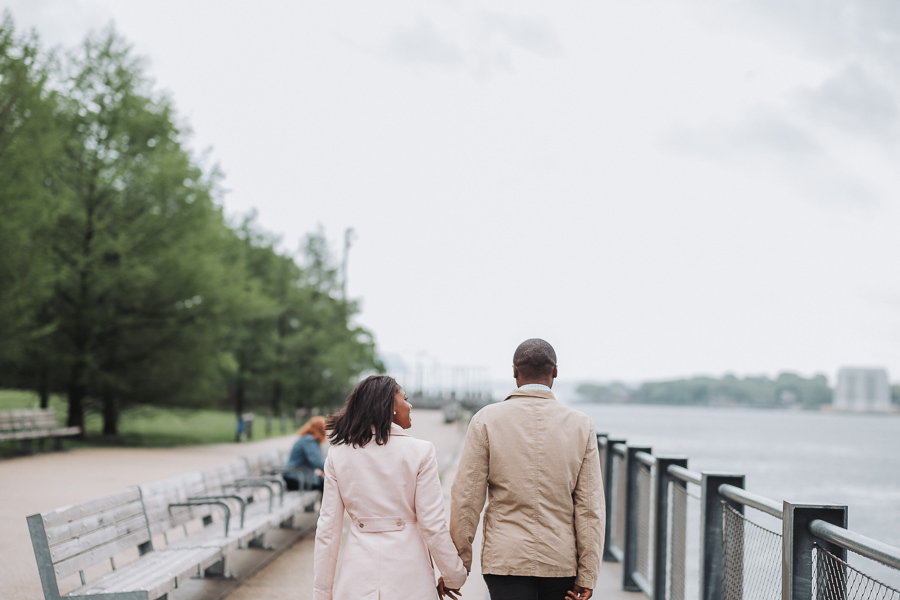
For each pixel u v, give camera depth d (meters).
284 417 35.84
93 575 6.44
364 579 3.23
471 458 3.36
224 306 21.72
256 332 35.06
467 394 48.09
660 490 5.54
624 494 6.52
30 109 16.03
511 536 3.25
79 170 21.03
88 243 20.83
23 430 16.72
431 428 28.09
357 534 3.31
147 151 22.08
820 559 3.00
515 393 3.46
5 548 7.18
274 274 36.41
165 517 6.11
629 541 6.29
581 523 3.28
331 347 35.78
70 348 20.89
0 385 21.41
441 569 3.31
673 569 5.19
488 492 3.52
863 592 2.62
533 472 3.29
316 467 9.22
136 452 18.05
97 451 18.12
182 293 21.36
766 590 3.41
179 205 21.84
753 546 3.64
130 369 21.70
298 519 9.38
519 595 3.23
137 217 21.59
